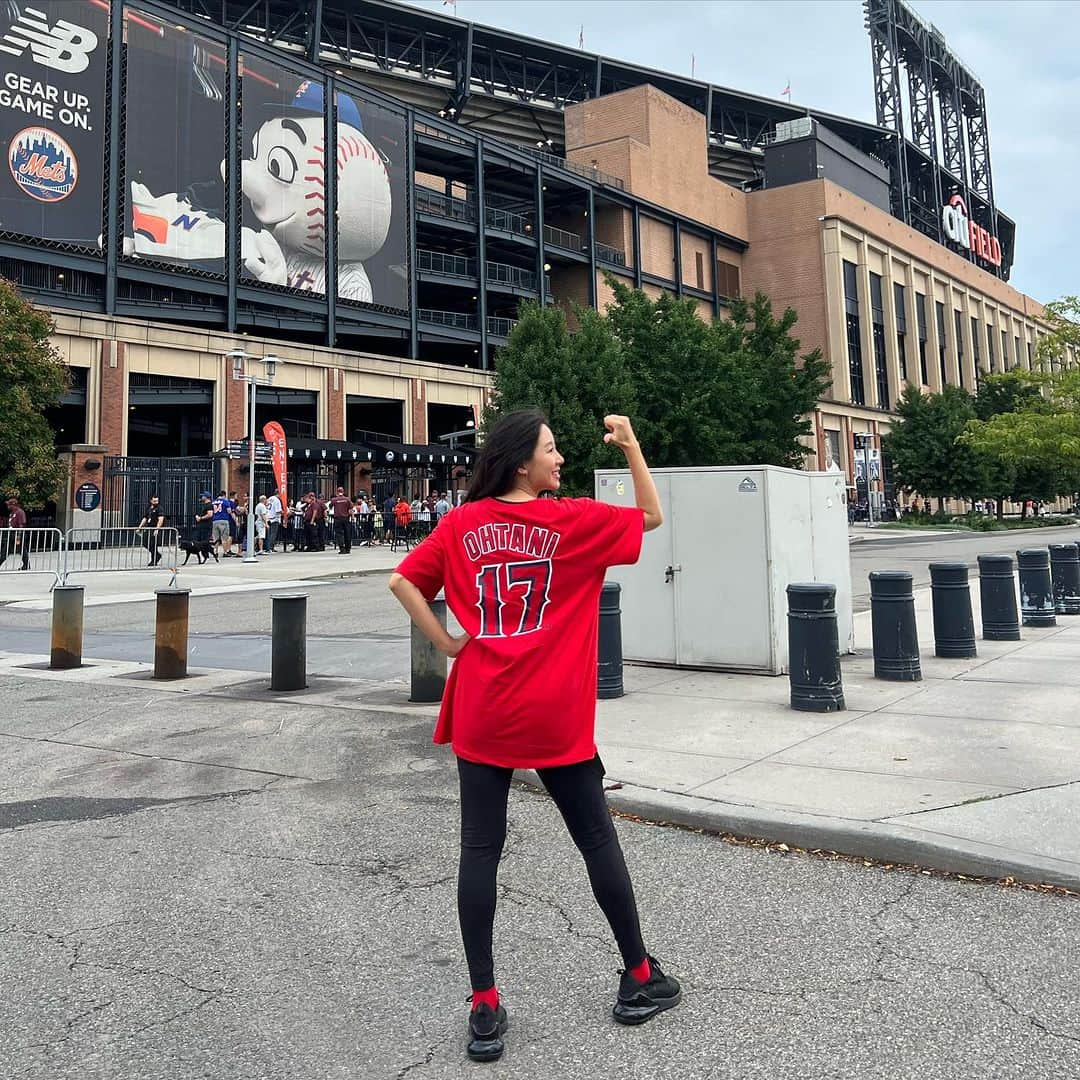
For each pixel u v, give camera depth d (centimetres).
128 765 616
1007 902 365
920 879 393
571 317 5519
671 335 3253
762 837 446
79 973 323
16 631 1335
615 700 759
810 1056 257
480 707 260
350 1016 289
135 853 450
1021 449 3641
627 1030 275
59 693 878
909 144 8375
